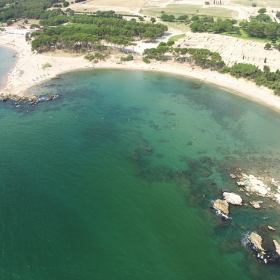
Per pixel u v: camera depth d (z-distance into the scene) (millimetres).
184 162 100312
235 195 83875
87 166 94625
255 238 70938
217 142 112625
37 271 61219
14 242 67188
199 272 63281
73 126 118812
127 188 86500
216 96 151000
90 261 64125
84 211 77125
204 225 75250
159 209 79750
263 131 120625
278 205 82438
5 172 89375
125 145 107875
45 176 88750
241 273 63469
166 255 66625
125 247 67938
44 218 73938
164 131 118812
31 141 106562
